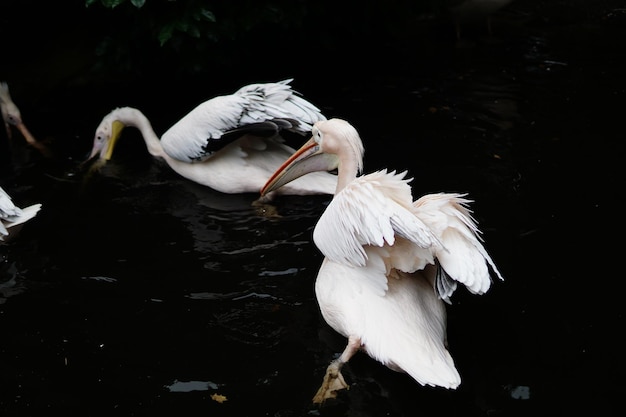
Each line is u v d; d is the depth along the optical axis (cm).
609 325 476
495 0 943
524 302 500
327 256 469
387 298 448
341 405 421
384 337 430
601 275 520
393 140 710
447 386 400
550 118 740
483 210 597
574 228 570
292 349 467
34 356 465
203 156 650
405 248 447
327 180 635
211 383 441
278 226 598
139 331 486
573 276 520
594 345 461
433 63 873
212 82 830
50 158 705
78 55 817
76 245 575
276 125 624
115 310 505
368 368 446
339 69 859
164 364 457
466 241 445
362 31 930
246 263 552
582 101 772
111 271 545
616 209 591
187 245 575
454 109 767
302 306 506
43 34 826
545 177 640
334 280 470
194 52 789
